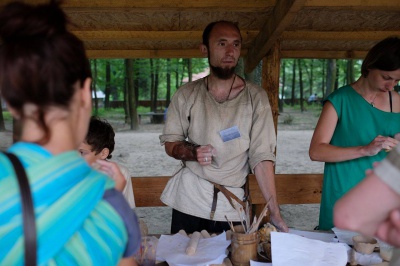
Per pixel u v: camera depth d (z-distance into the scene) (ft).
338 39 10.79
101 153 5.78
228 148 6.86
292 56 13.38
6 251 2.00
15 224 2.02
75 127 2.36
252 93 7.08
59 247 2.05
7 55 2.07
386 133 6.86
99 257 2.20
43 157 2.18
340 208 2.56
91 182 2.26
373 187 2.46
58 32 2.18
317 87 92.12
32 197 2.04
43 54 2.08
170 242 5.57
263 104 6.97
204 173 6.91
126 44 12.34
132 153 31.09
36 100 2.12
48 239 2.03
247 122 6.93
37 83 2.08
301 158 29.43
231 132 6.84
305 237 5.58
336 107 7.11
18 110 2.18
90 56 13.01
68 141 2.30
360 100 6.96
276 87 10.85
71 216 2.10
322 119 7.27
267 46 9.78
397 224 2.43
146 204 10.14
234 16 9.70
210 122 6.91
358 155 6.55
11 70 2.07
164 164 27.22
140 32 10.54
